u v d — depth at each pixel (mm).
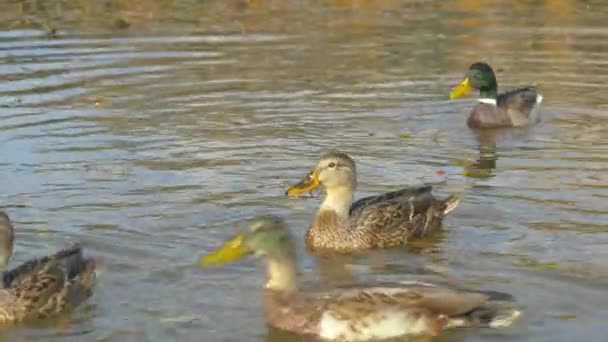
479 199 15961
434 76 23312
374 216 14594
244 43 26062
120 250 14055
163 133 19344
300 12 29469
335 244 14445
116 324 12094
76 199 15953
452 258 13891
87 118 20266
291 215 15453
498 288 12805
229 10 29688
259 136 19188
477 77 20266
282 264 12219
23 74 23312
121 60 24500
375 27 27703
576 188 16328
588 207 15469
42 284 12477
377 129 19781
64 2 30188
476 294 11844
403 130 19781
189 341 11648
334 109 20953
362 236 14422
